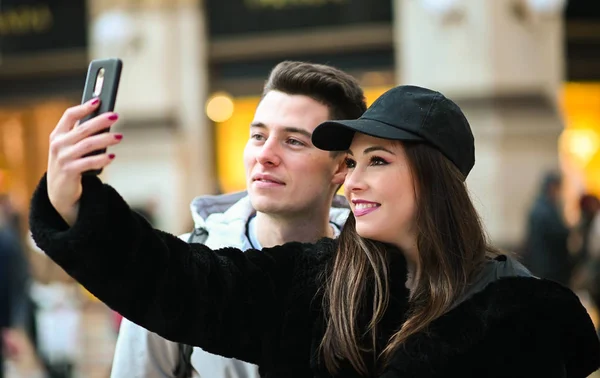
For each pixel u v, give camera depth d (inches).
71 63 614.5
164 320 108.2
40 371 365.1
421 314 111.0
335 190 139.7
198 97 570.6
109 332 367.6
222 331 113.3
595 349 112.0
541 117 496.7
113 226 101.0
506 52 496.1
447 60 502.9
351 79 139.6
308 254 122.3
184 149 569.0
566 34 565.0
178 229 561.6
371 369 113.1
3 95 637.9
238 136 576.1
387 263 116.5
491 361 107.5
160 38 571.5
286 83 134.1
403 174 112.7
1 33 627.8
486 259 115.8
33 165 658.8
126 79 575.5
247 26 569.3
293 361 117.0
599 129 569.3
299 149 133.1
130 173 572.4
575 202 536.4
